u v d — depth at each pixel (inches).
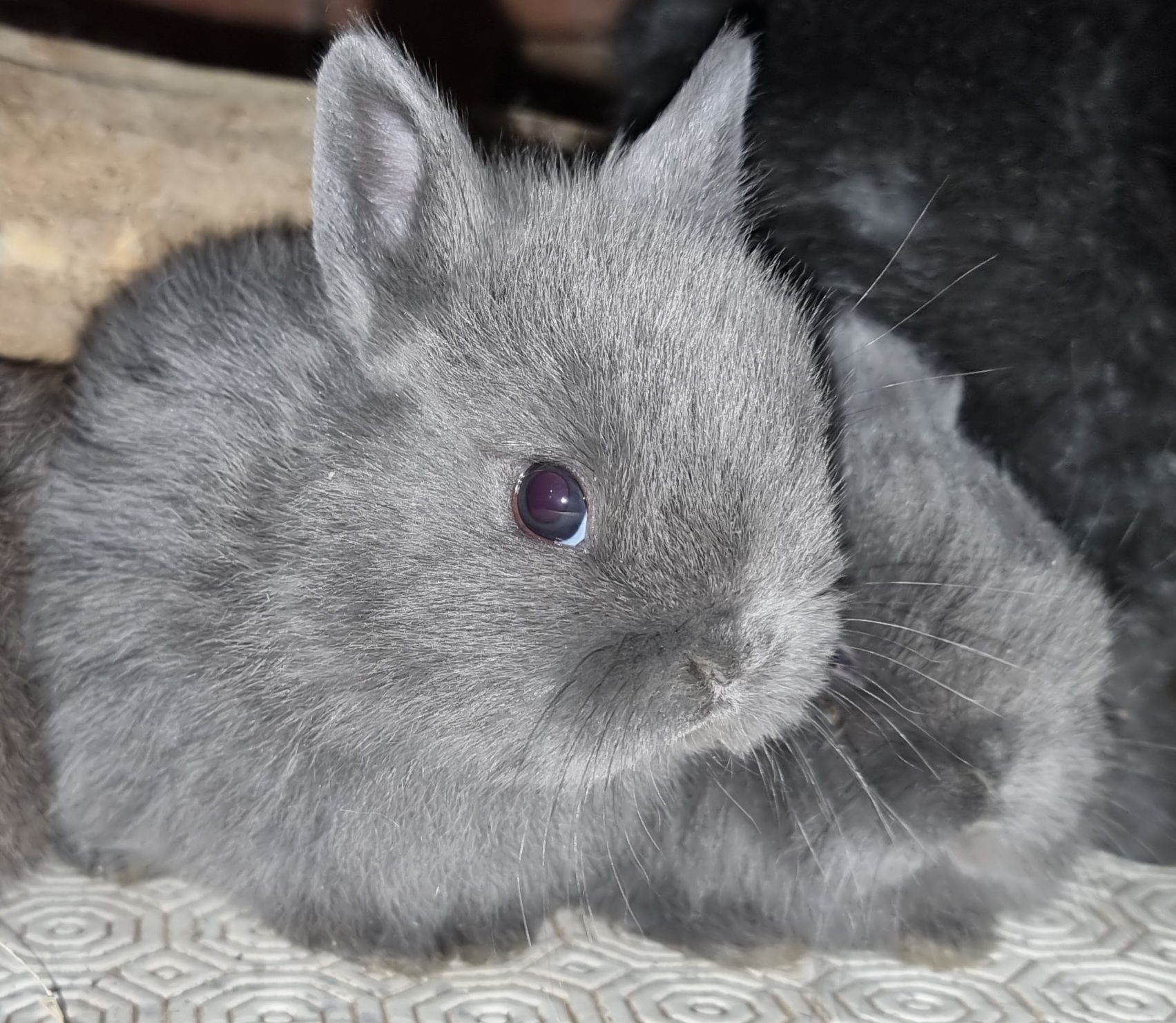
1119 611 18.7
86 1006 16.4
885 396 18.6
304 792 17.0
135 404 17.4
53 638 17.6
